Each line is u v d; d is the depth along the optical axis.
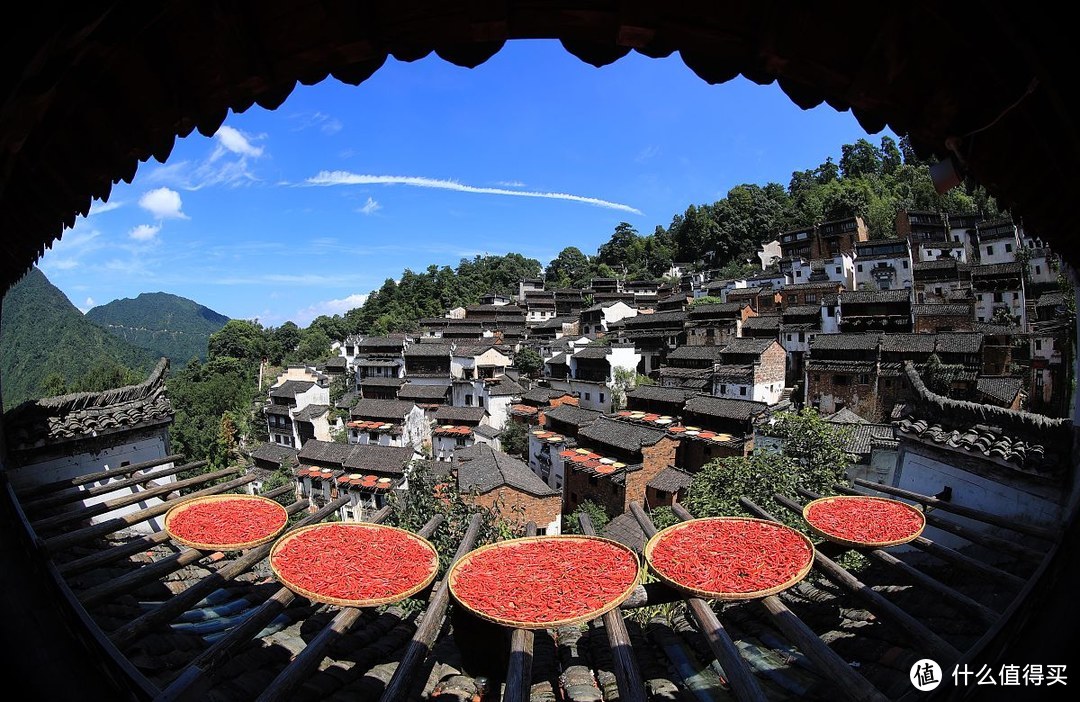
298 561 6.88
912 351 40.91
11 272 3.60
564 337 76.19
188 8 2.77
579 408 47.75
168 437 13.91
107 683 3.54
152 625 6.04
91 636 3.67
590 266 121.62
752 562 6.40
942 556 6.77
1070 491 7.35
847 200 87.12
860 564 10.91
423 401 62.28
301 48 3.13
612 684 6.68
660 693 6.39
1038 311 49.06
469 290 117.31
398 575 6.53
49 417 11.49
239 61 3.11
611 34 3.27
